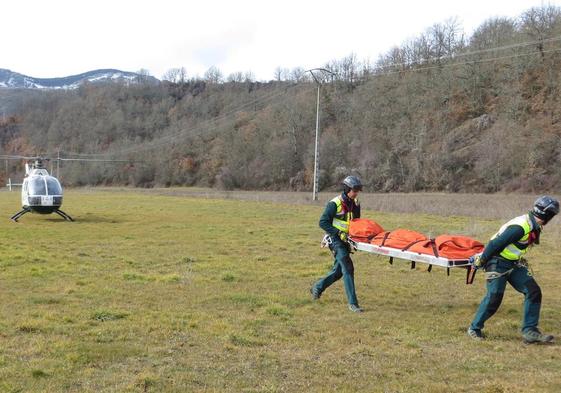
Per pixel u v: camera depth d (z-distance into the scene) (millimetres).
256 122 97062
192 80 142125
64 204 38781
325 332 7426
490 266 7223
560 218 22625
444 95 78750
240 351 6520
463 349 6773
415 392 5273
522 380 5656
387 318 8289
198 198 48906
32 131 126562
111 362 6043
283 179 81375
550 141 59156
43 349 6395
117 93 132750
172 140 107500
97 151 112562
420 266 13281
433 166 65438
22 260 13305
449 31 97312
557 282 11617
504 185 57594
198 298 9445
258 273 12086
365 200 37875
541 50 73438
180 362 6078
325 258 14562
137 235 19734
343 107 89562
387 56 101812
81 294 9641
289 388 5332
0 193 61469
